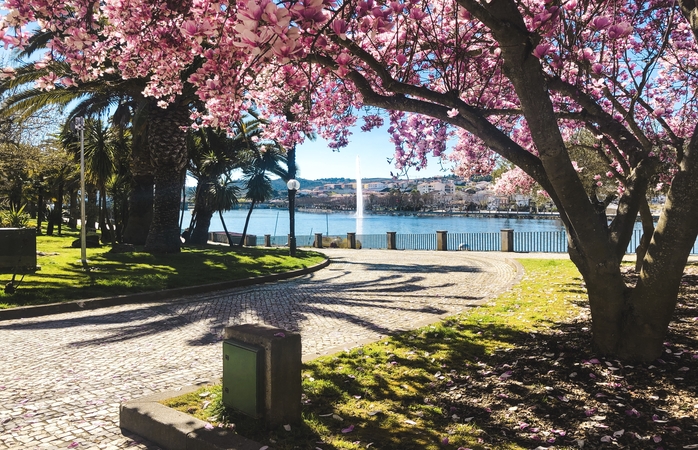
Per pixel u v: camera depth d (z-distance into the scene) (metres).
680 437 3.27
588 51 4.81
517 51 3.69
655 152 6.86
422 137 6.82
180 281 12.34
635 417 3.61
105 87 16.39
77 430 3.83
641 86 5.17
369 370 4.96
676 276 4.35
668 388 4.07
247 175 30.08
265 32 2.38
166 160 17.69
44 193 36.41
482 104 7.14
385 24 3.36
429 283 12.98
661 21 7.18
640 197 4.96
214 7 3.55
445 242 29.23
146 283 11.72
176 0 4.31
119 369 5.58
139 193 22.14
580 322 6.57
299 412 3.60
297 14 2.61
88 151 21.12
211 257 17.75
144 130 19.36
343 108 7.54
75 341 6.98
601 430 3.44
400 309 9.23
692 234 4.20
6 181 25.14
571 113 5.70
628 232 4.86
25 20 4.11
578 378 4.41
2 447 3.53
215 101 4.79
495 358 5.23
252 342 3.55
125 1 4.54
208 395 4.11
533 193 20.12
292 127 7.99
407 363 5.19
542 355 5.14
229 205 29.30
